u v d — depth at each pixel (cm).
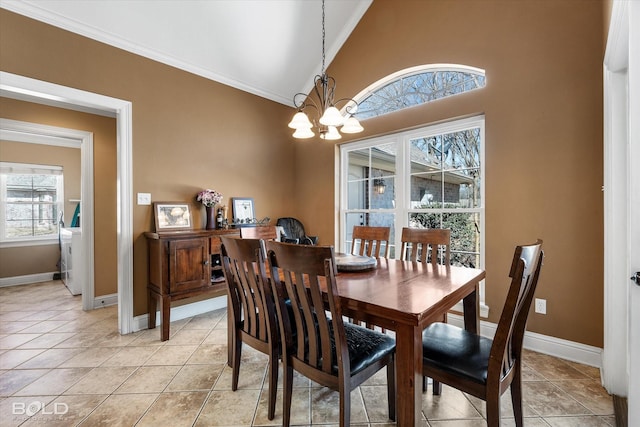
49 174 498
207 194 327
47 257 494
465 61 279
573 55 224
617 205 182
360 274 184
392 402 163
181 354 242
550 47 234
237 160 376
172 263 275
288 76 397
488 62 265
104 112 368
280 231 368
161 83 307
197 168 337
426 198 319
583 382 197
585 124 220
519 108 248
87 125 356
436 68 307
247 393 190
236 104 374
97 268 359
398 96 339
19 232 475
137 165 291
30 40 233
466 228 291
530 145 243
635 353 120
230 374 212
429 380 208
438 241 226
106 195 368
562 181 229
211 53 326
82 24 254
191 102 331
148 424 162
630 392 121
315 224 420
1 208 461
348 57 374
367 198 374
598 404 175
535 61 241
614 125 183
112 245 373
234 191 373
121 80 280
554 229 233
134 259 288
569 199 227
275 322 163
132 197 287
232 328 214
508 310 118
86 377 208
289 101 433
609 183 186
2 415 168
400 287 154
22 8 228
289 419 153
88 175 354
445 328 169
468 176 289
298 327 147
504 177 256
